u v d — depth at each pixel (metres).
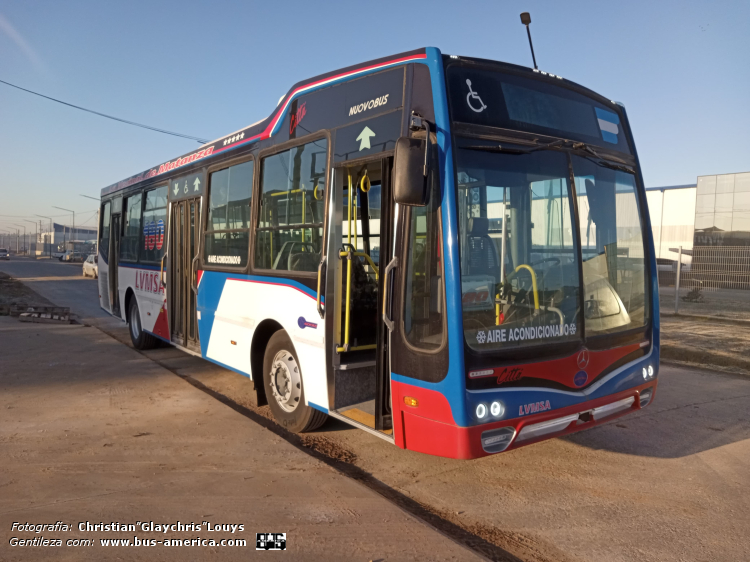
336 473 4.51
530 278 4.05
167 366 8.79
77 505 3.90
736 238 25.20
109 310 11.82
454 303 3.67
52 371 7.97
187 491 4.15
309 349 5.11
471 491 4.43
